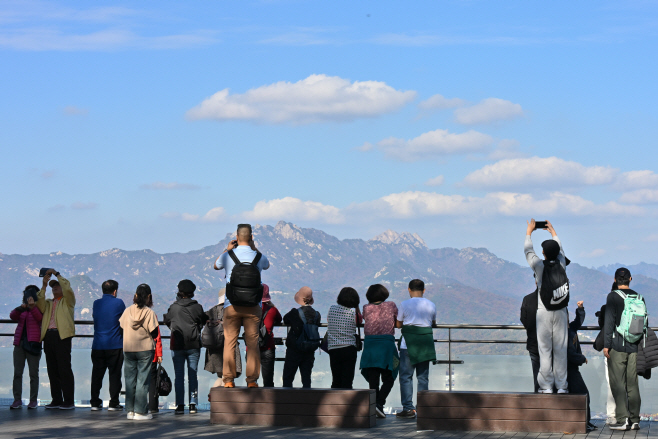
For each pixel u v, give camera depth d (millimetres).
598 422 10492
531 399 9391
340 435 9141
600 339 9875
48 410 12016
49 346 12109
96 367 11992
